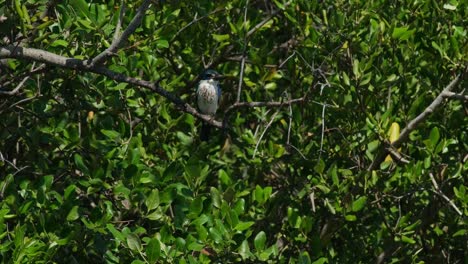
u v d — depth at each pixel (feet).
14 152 39.96
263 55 42.70
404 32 39.81
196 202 32.24
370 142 39.09
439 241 42.09
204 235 31.42
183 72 44.21
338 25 40.29
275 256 33.63
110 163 33.76
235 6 42.80
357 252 41.65
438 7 41.88
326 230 39.91
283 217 41.75
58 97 38.52
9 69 37.24
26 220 32.17
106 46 34.88
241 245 31.91
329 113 40.09
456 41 39.17
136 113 40.42
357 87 38.96
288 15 41.73
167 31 33.96
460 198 36.81
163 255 31.12
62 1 34.81
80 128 38.63
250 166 41.42
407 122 39.29
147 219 34.81
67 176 36.68
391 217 42.09
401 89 41.01
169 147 39.27
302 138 41.01
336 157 40.27
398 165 39.17
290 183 41.83
